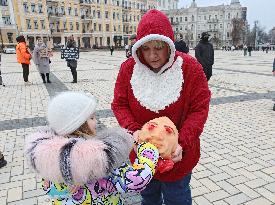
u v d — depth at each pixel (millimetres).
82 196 1421
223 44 92500
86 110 1387
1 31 50719
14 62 23609
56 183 1396
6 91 9297
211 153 4062
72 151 1270
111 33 69438
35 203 2945
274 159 3838
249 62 20391
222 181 3293
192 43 95562
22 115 6301
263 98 7602
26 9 53031
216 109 6527
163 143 1583
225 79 11234
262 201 2902
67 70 15844
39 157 1293
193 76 1774
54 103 1391
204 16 93938
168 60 1731
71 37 10562
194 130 1736
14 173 3568
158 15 1638
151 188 2064
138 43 1636
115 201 1513
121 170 1434
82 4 61844
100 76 12852
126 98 1957
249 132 4914
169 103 1775
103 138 1390
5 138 4840
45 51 10531
